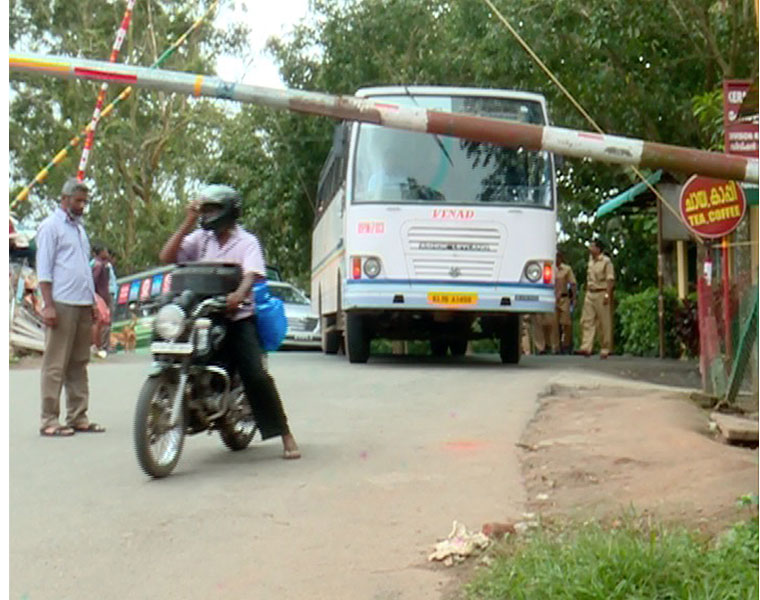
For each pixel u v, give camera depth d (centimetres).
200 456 788
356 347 1538
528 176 1420
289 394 1112
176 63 3306
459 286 1392
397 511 613
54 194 3525
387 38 2823
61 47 3362
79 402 903
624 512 564
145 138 3672
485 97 1414
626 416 905
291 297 2481
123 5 3322
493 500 633
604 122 2009
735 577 450
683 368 1518
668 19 1736
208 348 732
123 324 2141
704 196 976
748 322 955
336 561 528
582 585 450
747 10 1641
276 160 3048
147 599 483
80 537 576
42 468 750
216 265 743
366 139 1420
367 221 1400
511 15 1886
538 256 1405
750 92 812
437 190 1403
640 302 1983
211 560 534
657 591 450
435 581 498
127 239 3725
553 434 846
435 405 1018
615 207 1891
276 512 616
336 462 753
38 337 1736
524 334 2238
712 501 591
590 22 1798
